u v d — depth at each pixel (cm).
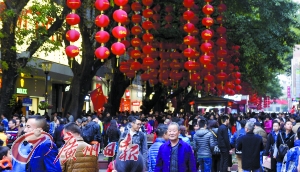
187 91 4381
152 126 2456
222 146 1488
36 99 3148
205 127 1433
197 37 2153
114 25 2016
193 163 820
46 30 1802
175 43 2364
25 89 2884
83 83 2319
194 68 1912
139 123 1170
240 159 1497
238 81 2655
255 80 3872
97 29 2111
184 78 2659
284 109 12762
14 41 1817
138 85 5728
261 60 2986
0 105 1847
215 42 2227
